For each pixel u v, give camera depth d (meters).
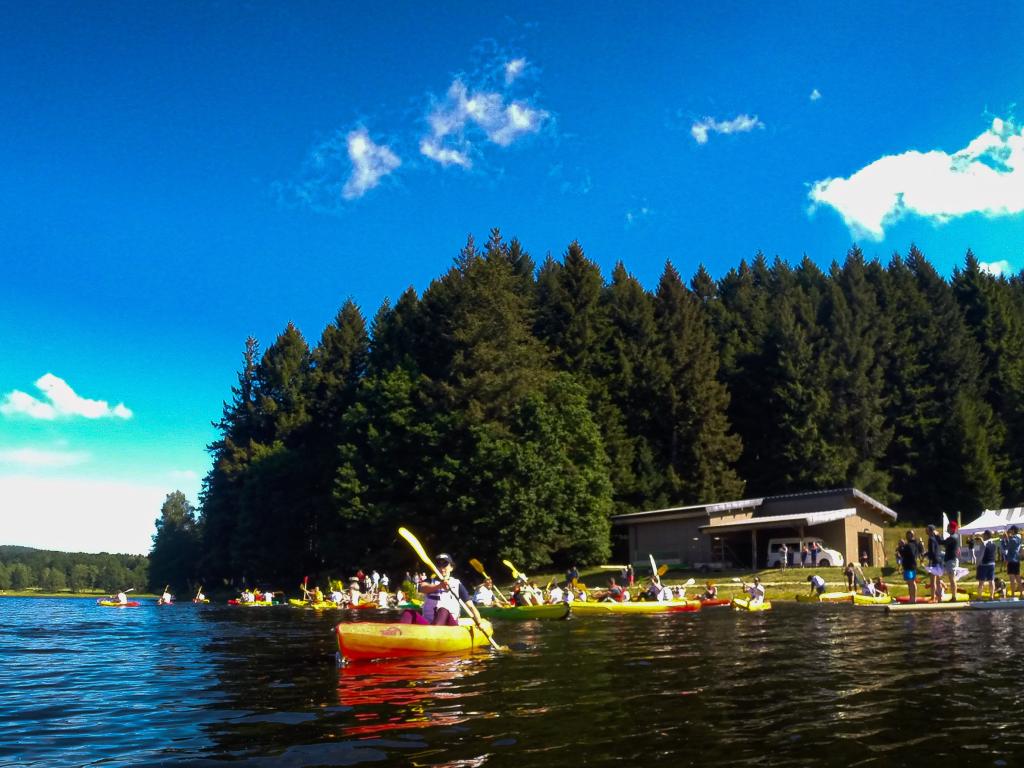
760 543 45.94
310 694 7.79
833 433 61.12
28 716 7.04
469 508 44.66
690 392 58.03
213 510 68.94
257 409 72.81
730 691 7.27
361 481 50.41
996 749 4.93
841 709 6.24
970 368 65.62
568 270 62.06
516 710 6.59
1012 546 18.59
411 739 5.60
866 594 26.67
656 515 45.00
